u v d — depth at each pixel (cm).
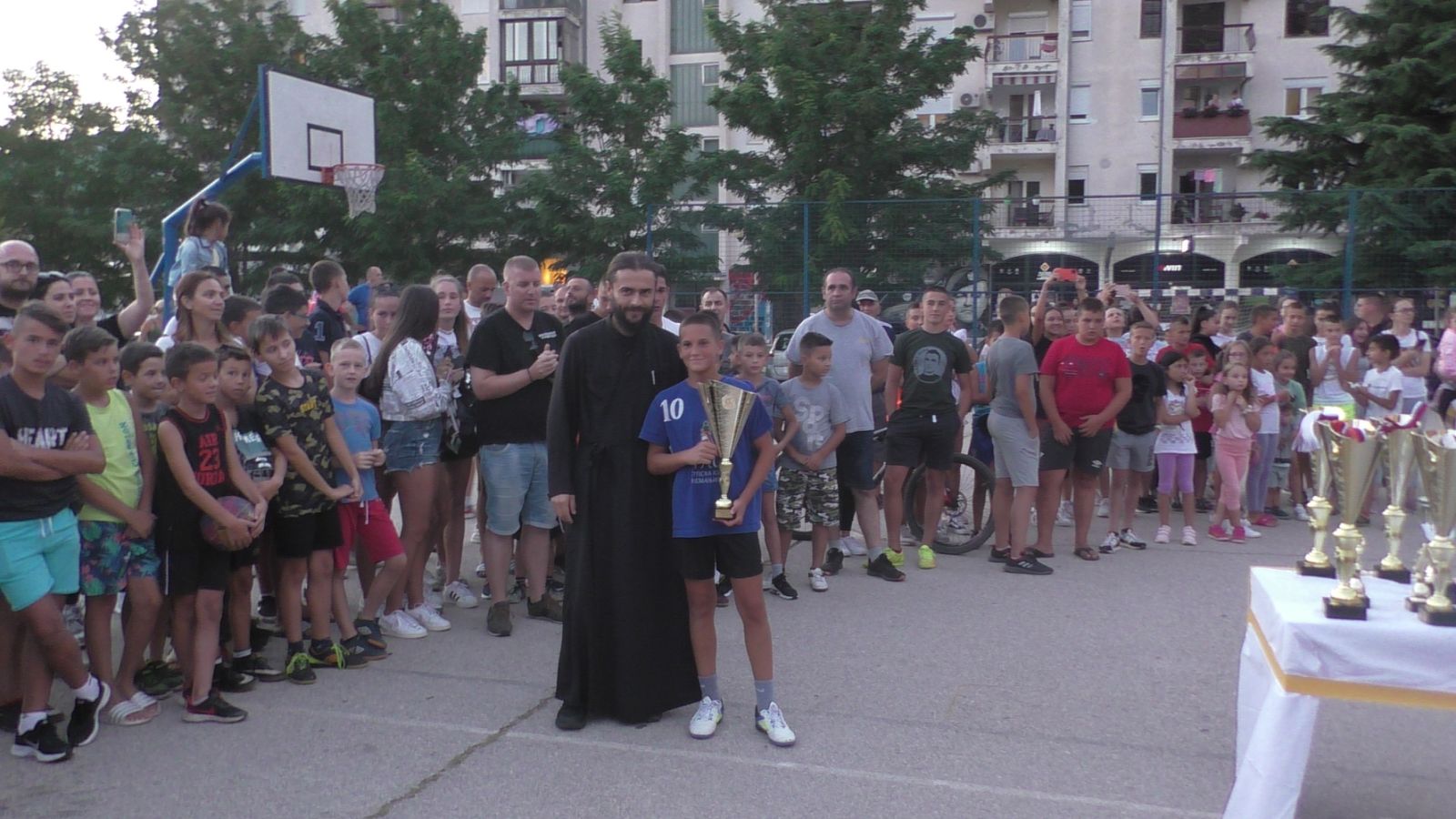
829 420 665
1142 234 1761
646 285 447
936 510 726
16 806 377
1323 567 372
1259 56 3136
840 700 483
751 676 515
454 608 638
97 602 449
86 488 433
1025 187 3319
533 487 594
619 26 2612
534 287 580
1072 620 606
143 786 394
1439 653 307
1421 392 975
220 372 474
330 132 1430
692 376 437
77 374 442
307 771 409
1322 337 966
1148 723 455
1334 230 1645
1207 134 3144
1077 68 3241
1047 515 749
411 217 2286
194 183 2488
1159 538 808
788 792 390
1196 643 563
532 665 532
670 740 439
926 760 418
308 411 498
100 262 2561
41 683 417
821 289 1669
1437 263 1579
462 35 2592
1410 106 2241
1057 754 423
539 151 2803
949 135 2395
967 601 646
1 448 388
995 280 1708
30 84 2633
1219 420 814
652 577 454
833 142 2312
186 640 472
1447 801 387
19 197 2517
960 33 2398
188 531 455
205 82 2506
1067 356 730
